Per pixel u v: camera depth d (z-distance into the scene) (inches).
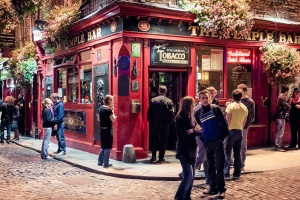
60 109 495.8
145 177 356.8
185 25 470.0
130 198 289.3
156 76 476.4
